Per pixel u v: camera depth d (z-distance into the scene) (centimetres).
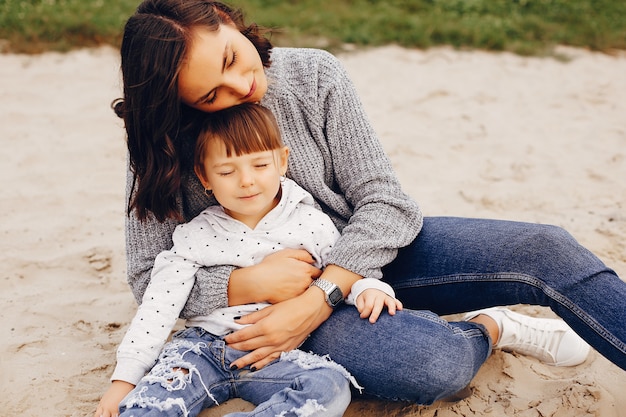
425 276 225
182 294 215
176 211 221
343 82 232
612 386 229
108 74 580
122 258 322
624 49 730
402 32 724
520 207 370
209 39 192
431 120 508
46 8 700
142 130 202
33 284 300
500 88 589
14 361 247
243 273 215
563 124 502
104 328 270
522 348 245
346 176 236
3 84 548
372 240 219
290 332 207
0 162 420
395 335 202
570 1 866
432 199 380
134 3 746
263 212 229
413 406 224
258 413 189
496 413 221
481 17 799
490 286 215
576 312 199
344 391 199
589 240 331
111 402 202
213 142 211
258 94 209
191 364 205
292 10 779
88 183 398
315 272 221
